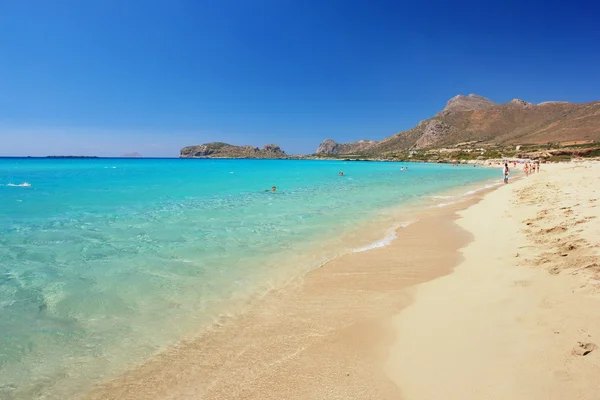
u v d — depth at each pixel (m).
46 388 4.23
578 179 25.31
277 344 5.14
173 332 5.55
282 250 10.07
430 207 18.70
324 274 8.16
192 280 7.68
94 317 5.99
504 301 5.82
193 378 4.40
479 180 43.31
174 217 14.87
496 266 7.81
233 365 4.65
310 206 18.62
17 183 33.47
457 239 11.33
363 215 15.95
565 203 13.79
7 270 8.12
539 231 10.13
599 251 7.13
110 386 4.28
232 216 15.23
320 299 6.75
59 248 9.94
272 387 4.14
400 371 4.29
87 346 5.13
